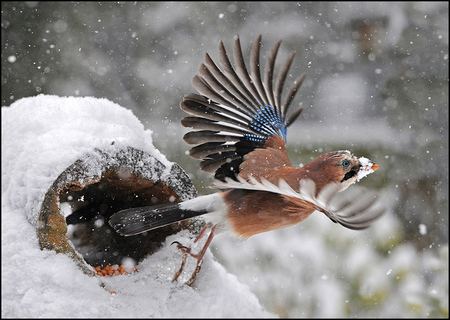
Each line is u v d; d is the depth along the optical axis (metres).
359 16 21.34
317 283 10.45
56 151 5.82
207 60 7.27
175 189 6.59
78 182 5.77
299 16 23.06
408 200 16.61
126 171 6.16
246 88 7.65
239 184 5.68
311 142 19.73
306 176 6.45
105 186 6.73
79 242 7.34
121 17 22.14
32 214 5.64
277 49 7.88
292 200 6.30
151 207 6.34
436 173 16.83
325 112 21.77
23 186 5.84
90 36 21.75
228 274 6.92
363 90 21.30
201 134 7.35
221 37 22.38
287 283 10.52
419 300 10.41
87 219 7.30
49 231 5.55
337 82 22.05
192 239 6.77
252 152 7.33
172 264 6.54
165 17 22.22
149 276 6.29
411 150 17.41
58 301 5.27
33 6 21.53
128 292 5.85
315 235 10.95
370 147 18.55
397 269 10.76
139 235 6.87
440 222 16.08
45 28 21.53
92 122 6.34
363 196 4.16
